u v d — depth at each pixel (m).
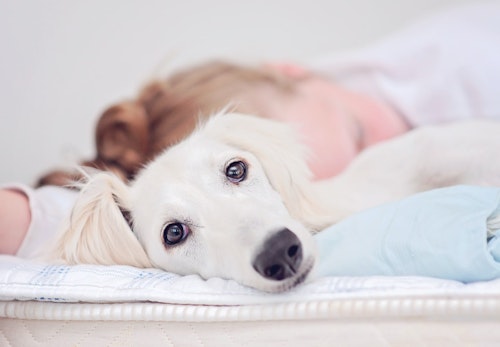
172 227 0.98
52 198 1.24
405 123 1.73
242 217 0.90
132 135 1.50
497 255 0.80
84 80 2.05
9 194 1.18
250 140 1.07
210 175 1.00
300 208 1.08
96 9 2.04
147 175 1.06
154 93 1.62
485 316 0.72
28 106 2.01
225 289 0.84
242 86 1.61
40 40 1.99
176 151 1.06
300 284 0.83
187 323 0.84
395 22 2.27
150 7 2.09
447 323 0.74
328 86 1.72
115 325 0.87
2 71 1.97
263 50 2.22
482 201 0.86
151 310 0.84
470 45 1.65
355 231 0.93
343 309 0.77
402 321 0.75
